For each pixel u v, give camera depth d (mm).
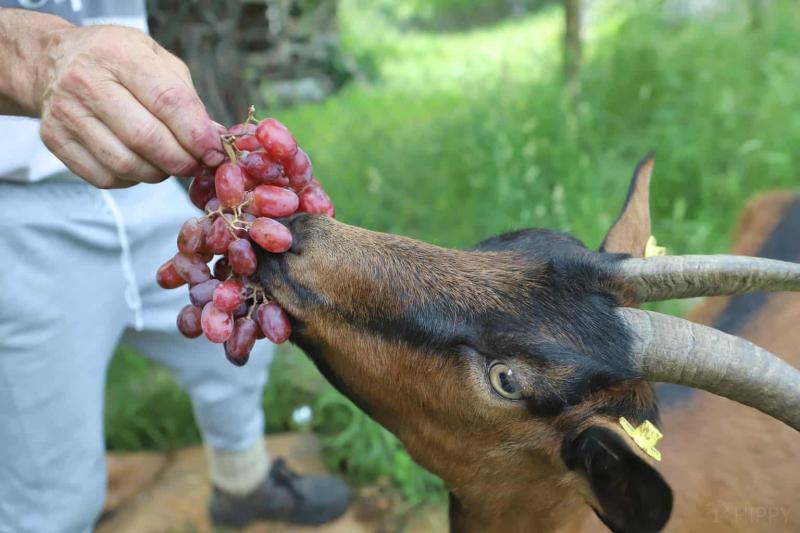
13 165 600
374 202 1411
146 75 414
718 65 1706
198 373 801
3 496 677
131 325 729
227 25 1096
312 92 3203
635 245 622
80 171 446
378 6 5797
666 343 484
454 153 1557
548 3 5395
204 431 875
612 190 1366
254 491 915
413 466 972
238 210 445
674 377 486
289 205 463
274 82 3158
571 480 523
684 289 514
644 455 486
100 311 684
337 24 3453
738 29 2182
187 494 1002
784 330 722
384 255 519
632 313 501
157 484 1025
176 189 753
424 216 1433
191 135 419
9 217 613
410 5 5793
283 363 1137
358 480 1015
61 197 638
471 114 1694
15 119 590
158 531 944
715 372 471
